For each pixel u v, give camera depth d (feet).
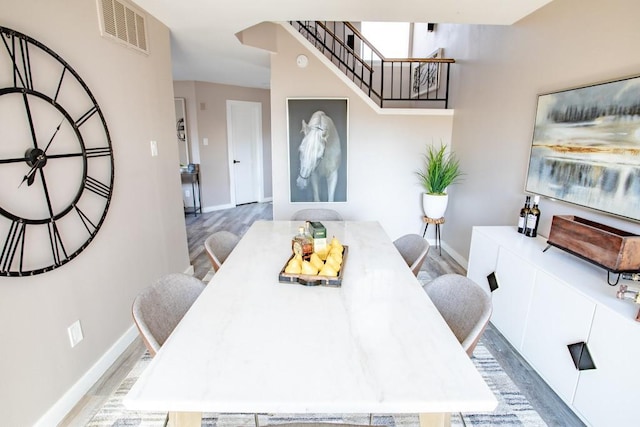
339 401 2.90
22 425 5.01
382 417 5.85
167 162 9.78
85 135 6.31
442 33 14.58
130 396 2.93
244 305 4.44
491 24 9.60
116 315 7.34
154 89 8.95
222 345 3.63
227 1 7.84
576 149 7.00
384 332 3.87
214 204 21.07
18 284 4.95
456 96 13.07
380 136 13.57
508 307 7.41
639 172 5.68
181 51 12.46
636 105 5.70
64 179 5.80
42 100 5.32
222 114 20.38
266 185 23.49
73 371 6.04
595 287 5.56
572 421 5.70
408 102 17.29
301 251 5.41
